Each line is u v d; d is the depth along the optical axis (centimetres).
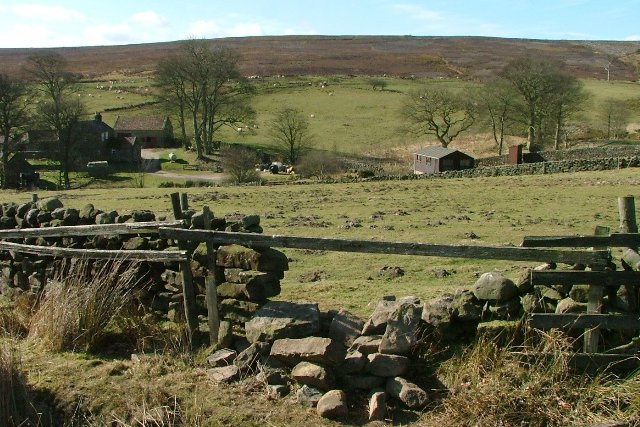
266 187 4422
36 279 1145
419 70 17012
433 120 9088
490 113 8188
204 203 3278
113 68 18588
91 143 8594
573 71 15838
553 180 3894
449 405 711
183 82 9031
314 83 13862
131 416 745
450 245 763
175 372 826
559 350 733
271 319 834
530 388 709
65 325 925
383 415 715
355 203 3123
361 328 822
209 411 734
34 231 1095
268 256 884
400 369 750
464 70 16700
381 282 1322
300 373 759
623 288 751
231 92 9419
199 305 945
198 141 8875
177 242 966
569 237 748
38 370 848
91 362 864
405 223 2336
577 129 8700
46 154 8012
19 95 7188
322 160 6825
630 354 732
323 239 813
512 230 2094
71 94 10169
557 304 773
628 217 788
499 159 6969
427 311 797
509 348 753
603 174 4100
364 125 10119
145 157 9181
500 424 682
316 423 707
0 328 1003
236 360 812
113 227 976
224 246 905
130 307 987
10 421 745
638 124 8938
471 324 794
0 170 6681
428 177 4831
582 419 679
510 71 8081
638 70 15938
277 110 11381
